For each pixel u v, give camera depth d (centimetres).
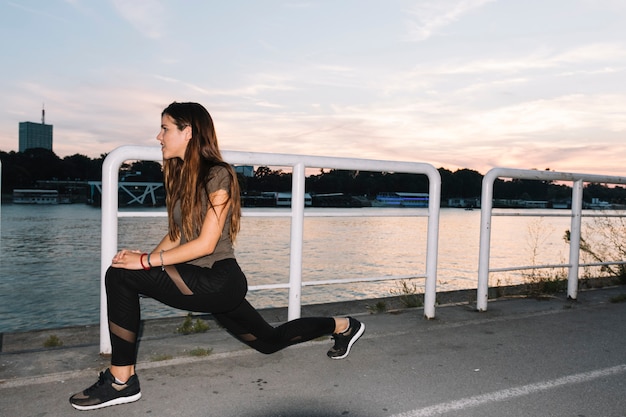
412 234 8288
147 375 267
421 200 17962
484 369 287
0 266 4381
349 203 17362
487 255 433
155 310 2092
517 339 350
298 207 344
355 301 467
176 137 220
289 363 290
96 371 268
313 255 4853
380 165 369
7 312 2578
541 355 315
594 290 547
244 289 228
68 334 339
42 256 5216
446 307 450
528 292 530
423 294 494
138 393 228
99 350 302
